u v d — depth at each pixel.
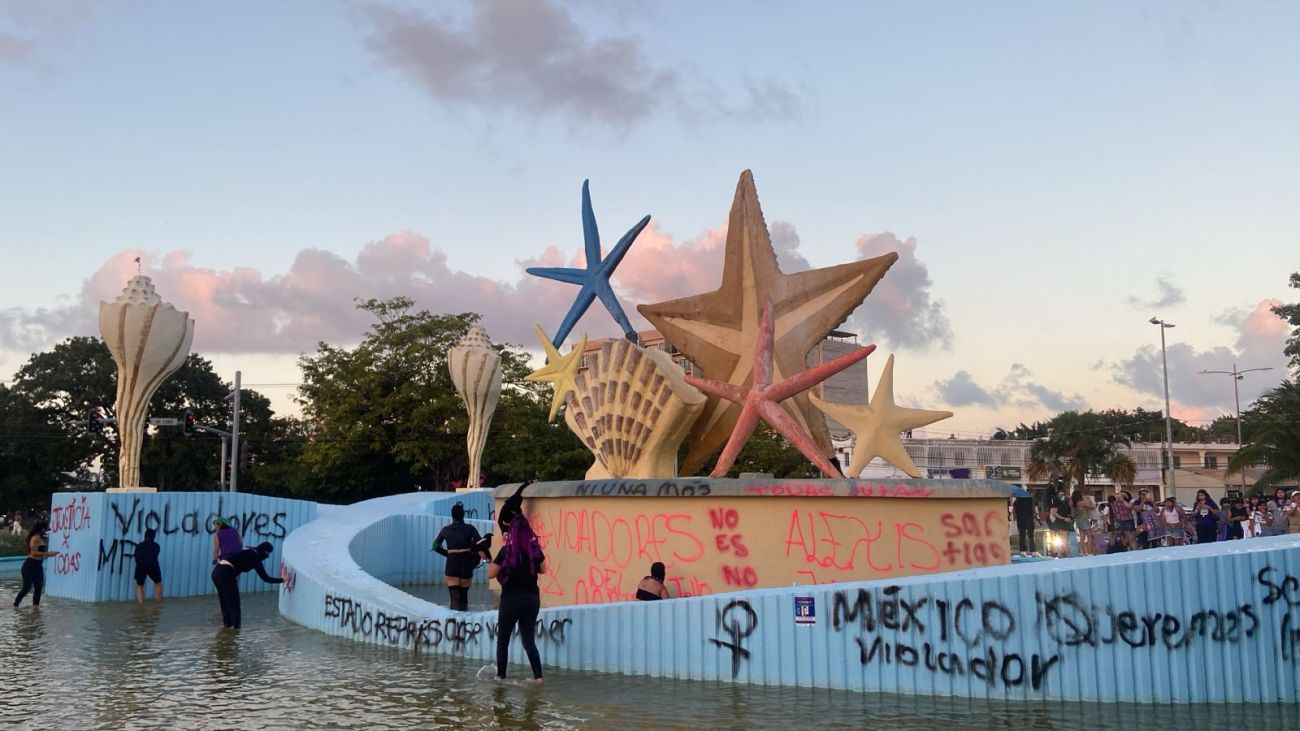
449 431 38.53
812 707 7.77
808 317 15.35
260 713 7.66
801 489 11.38
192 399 55.12
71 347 54.81
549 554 13.40
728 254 16.03
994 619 8.16
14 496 53.66
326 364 40.78
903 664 8.32
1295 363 40.62
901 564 11.04
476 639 10.20
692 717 7.43
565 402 16.58
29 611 15.09
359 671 9.52
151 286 17.98
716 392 14.35
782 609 8.75
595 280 18.58
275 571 19.02
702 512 11.85
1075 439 54.38
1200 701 7.86
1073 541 22.55
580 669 9.46
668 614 9.18
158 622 13.64
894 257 14.73
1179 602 7.98
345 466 39.84
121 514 16.98
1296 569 8.07
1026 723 7.17
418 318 40.88
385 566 19.03
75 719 7.47
